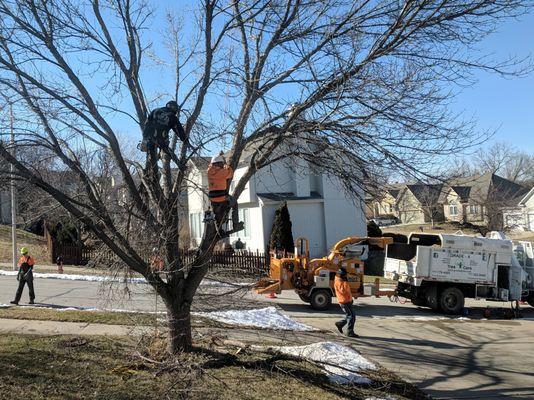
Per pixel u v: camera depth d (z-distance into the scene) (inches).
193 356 306.5
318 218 1128.8
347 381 315.3
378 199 312.2
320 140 289.4
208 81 316.2
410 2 258.2
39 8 279.0
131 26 312.3
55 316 453.1
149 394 259.6
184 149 313.1
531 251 678.5
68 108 283.7
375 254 1104.2
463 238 647.1
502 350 449.4
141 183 312.2
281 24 300.5
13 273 878.4
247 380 291.6
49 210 304.2
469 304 743.1
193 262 304.7
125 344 355.3
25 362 297.1
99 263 403.9
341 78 273.6
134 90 316.8
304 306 648.4
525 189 2230.6
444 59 280.2
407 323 565.0
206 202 416.8
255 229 1132.5
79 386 264.8
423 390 324.2
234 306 488.1
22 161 275.4
